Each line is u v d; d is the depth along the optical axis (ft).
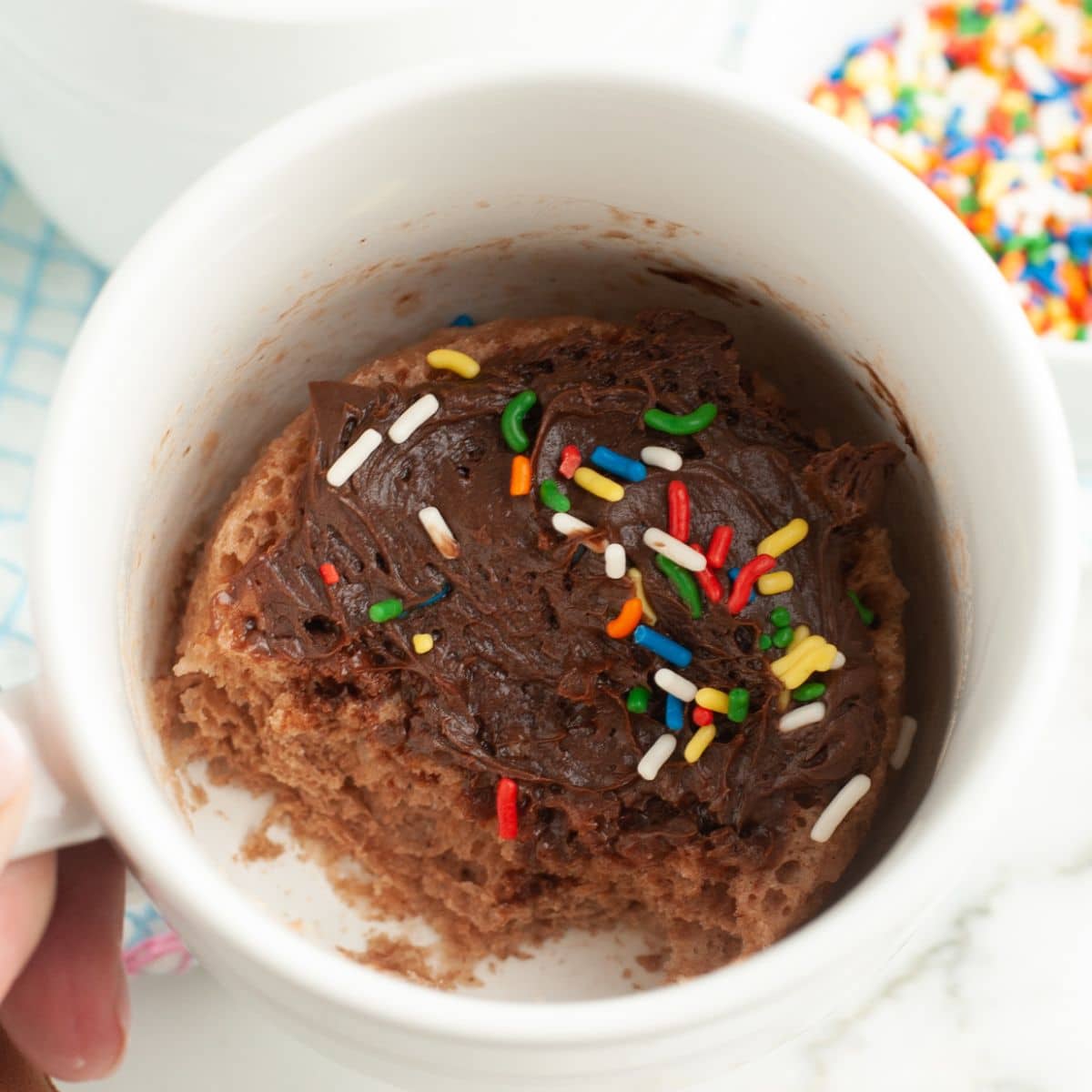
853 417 1.02
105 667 0.89
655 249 1.01
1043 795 1.17
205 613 0.99
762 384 1.03
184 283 0.93
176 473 0.98
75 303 1.21
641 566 0.97
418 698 0.98
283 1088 1.12
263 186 0.93
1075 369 1.17
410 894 1.01
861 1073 1.13
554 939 1.01
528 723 0.98
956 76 1.33
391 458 0.98
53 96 1.10
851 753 0.97
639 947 1.01
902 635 1.00
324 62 1.06
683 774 0.97
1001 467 0.92
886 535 1.01
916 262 0.93
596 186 0.98
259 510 0.99
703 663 0.97
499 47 1.07
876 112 1.32
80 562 0.90
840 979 0.88
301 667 0.98
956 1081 1.13
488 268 1.03
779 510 0.98
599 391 0.99
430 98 0.94
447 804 0.99
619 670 0.97
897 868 0.87
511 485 0.97
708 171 0.96
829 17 1.31
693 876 0.97
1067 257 1.30
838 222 0.95
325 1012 0.86
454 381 1.00
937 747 0.96
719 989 0.85
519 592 0.97
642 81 0.94
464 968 1.01
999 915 1.16
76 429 0.90
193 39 1.05
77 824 0.88
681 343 1.00
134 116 1.09
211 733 1.00
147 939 1.10
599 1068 0.86
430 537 0.97
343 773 1.00
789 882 0.97
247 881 1.01
